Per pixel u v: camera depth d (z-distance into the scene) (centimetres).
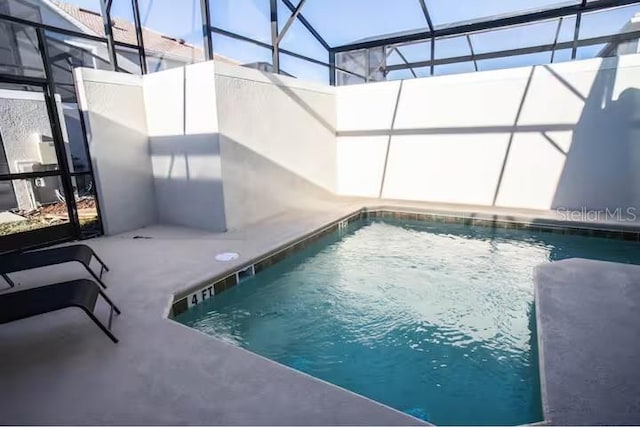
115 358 232
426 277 438
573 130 592
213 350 240
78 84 475
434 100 690
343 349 304
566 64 580
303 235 513
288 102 632
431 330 329
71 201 490
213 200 519
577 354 227
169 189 561
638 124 549
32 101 498
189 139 519
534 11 655
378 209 703
